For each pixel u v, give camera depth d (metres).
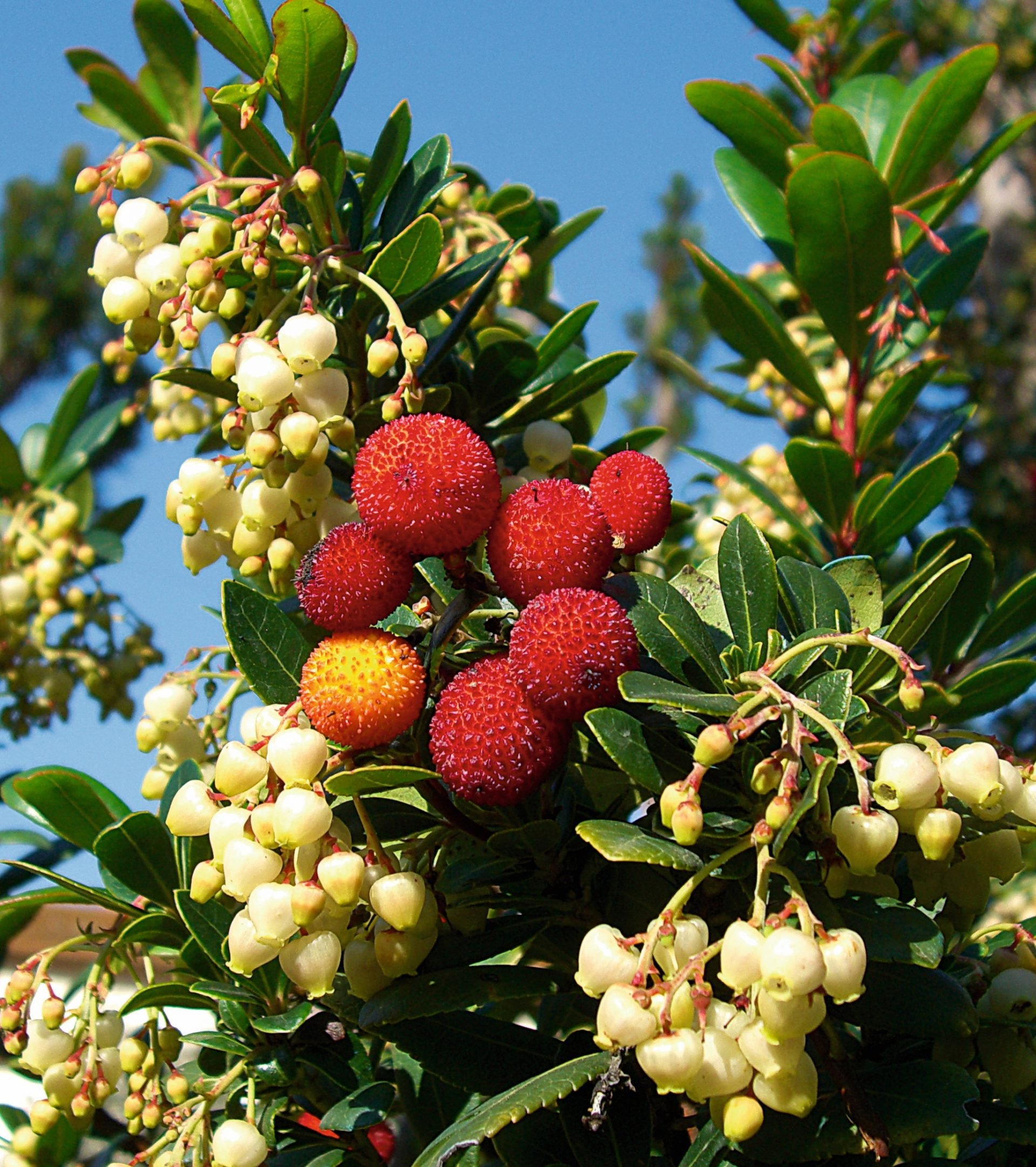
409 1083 0.36
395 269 0.36
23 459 0.62
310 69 0.36
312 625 0.38
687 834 0.27
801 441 0.42
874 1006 0.30
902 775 0.28
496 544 0.30
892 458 0.64
